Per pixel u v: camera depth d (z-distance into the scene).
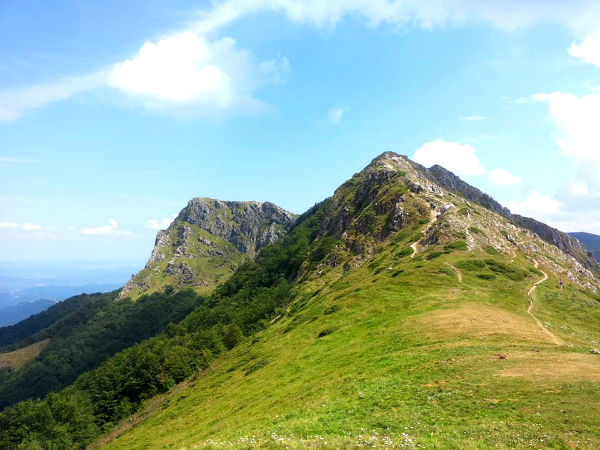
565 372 27.47
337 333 60.19
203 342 125.75
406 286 70.44
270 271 191.62
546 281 73.12
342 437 23.19
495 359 32.56
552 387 25.09
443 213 107.88
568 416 21.20
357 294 74.69
